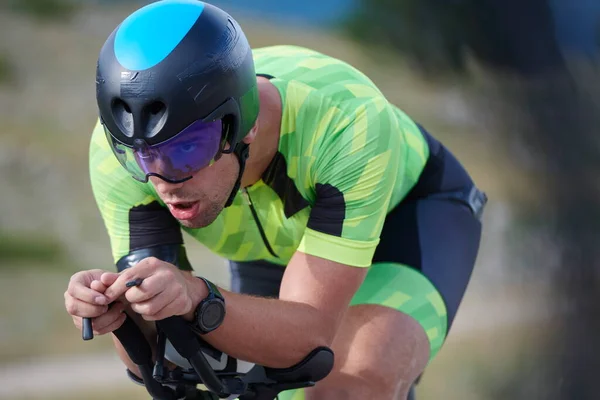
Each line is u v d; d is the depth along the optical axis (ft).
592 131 53.42
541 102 58.70
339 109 13.89
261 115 13.65
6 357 43.47
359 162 13.58
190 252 56.70
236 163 12.70
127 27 11.76
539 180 55.01
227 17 12.49
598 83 56.18
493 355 40.47
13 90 78.07
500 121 66.03
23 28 89.86
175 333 11.75
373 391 13.75
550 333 42.19
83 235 61.31
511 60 67.15
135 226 14.32
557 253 48.96
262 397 12.85
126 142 11.71
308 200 14.37
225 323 12.28
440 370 38.96
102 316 11.71
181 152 11.74
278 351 12.69
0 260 56.03
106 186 14.26
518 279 50.06
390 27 97.50
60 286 53.57
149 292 11.13
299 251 13.80
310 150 13.88
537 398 35.78
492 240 54.08
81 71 84.02
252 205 14.87
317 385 13.85
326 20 105.91
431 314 15.17
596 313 43.57
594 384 37.37
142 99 11.43
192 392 13.09
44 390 38.34
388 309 14.79
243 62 12.34
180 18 11.81
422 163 17.10
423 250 16.12
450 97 78.43
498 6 69.46
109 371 41.88
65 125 74.64
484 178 61.16
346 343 14.20
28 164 67.10
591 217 48.73
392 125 14.14
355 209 13.60
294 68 14.48
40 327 47.85
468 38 77.82
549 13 62.75
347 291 13.53
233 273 17.47
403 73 89.51
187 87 11.53
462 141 69.36
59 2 96.89
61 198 64.85
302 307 13.12
